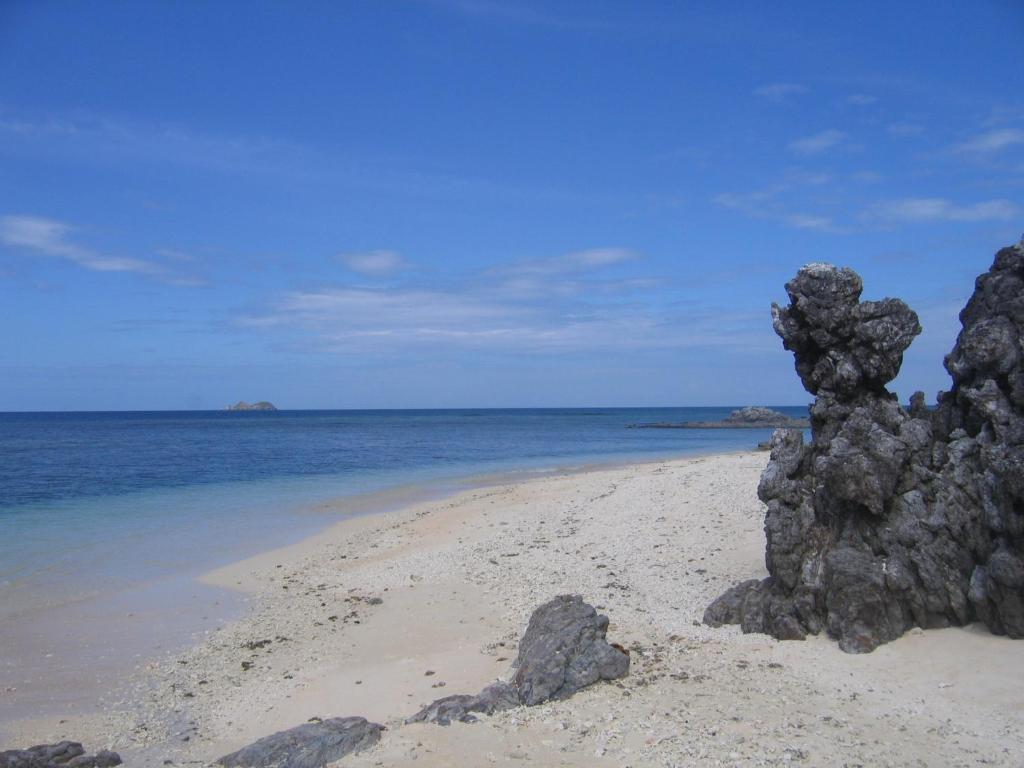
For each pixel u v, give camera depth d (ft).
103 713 41.52
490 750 31.19
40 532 90.99
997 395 42.32
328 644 51.62
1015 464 38.29
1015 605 37.83
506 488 121.19
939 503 42.11
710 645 42.98
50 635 54.44
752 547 63.82
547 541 76.33
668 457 194.39
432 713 35.91
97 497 121.80
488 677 42.47
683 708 34.24
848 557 42.06
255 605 61.52
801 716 32.99
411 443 274.98
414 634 52.49
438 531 87.25
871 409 46.73
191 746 37.19
